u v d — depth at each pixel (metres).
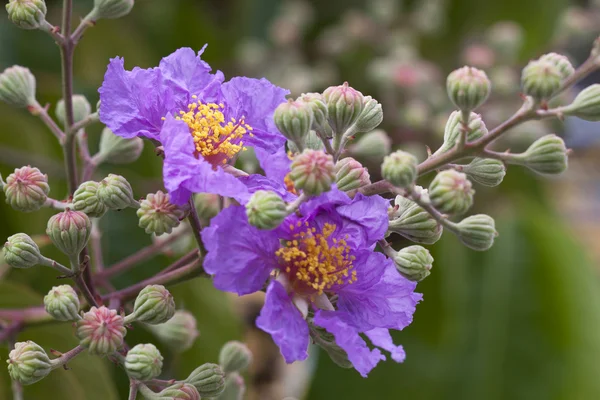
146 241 0.51
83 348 0.38
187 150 0.36
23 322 0.42
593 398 0.56
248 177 0.38
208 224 0.41
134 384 0.38
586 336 0.57
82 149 0.43
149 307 0.38
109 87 0.38
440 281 0.58
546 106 0.36
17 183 0.39
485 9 0.77
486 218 0.37
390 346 0.38
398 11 0.79
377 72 0.68
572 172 0.83
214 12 0.81
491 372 0.57
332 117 0.38
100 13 0.41
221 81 0.39
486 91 0.36
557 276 0.59
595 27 0.79
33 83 0.42
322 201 0.37
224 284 0.36
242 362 0.43
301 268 0.37
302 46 0.82
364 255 0.38
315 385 0.57
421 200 0.36
